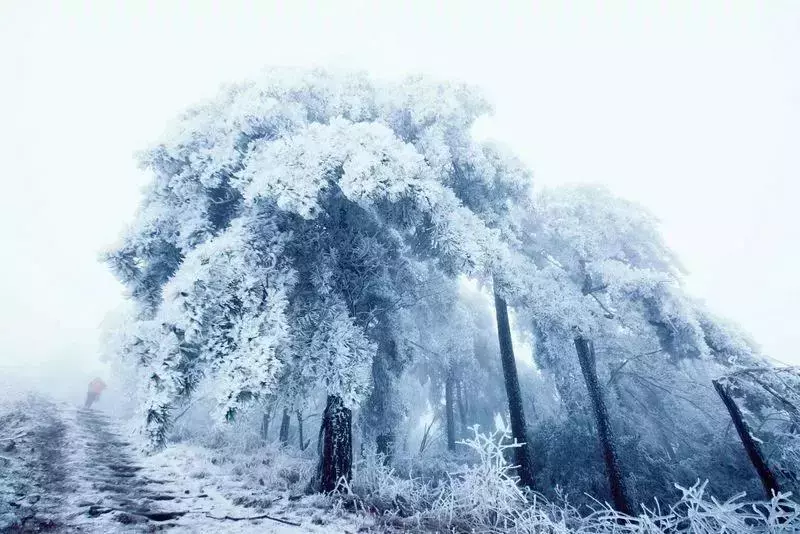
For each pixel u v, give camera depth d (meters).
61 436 8.04
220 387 5.09
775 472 8.03
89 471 6.09
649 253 12.66
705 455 10.55
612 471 9.20
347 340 7.05
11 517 3.61
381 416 10.48
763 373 7.79
